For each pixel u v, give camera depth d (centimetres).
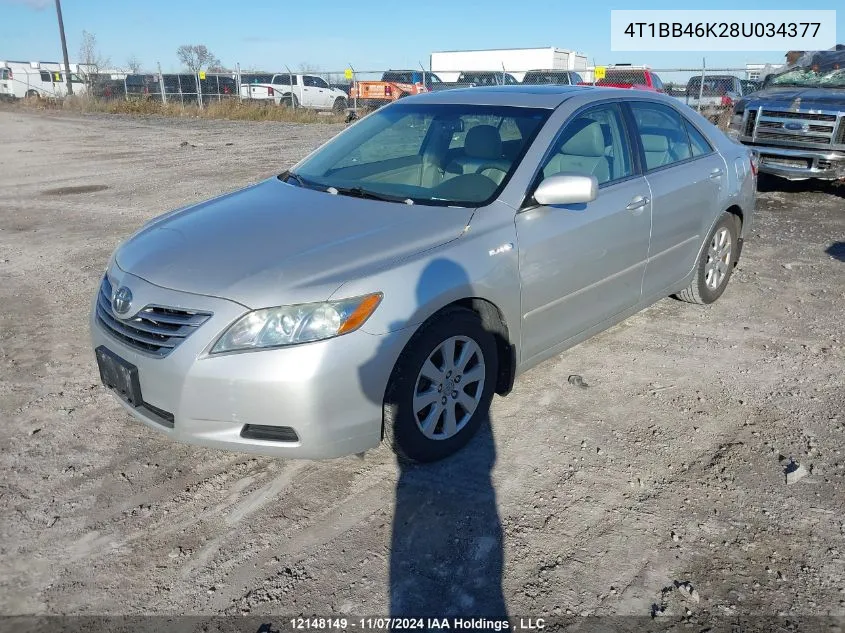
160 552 282
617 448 354
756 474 333
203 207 391
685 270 499
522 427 373
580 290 395
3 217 873
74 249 720
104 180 1148
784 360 455
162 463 342
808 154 957
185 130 2083
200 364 284
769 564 276
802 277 624
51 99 3331
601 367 445
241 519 301
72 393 410
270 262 305
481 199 357
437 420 329
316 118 2491
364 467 338
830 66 1080
